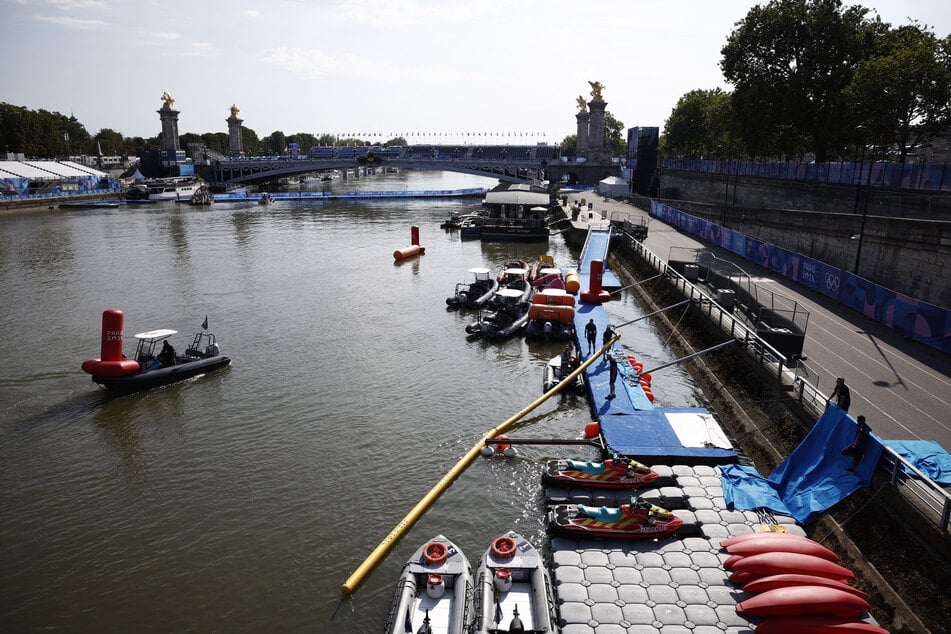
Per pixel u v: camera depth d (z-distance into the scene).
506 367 38.72
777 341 31.55
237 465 27.56
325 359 39.91
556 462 25.50
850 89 57.62
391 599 19.70
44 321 47.44
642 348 42.78
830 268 42.69
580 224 85.00
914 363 31.06
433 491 23.64
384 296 55.44
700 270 49.97
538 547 21.78
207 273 64.69
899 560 18.02
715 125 98.31
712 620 17.28
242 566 21.33
